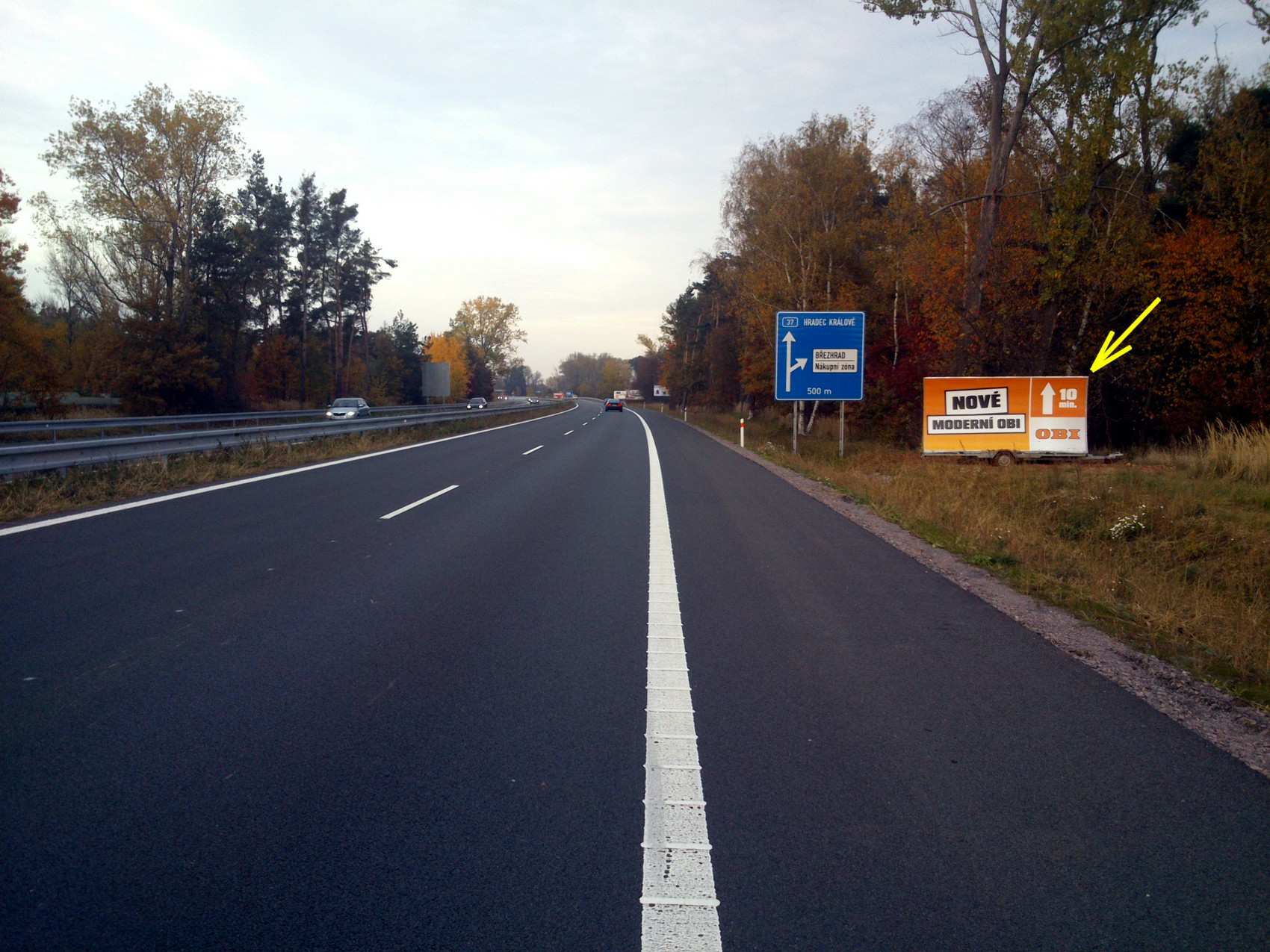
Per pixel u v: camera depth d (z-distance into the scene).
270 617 7.00
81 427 28.53
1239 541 12.34
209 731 4.73
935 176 43.91
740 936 3.01
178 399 45.88
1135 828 3.80
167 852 3.50
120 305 52.53
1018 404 23.20
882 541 11.45
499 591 8.09
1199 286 25.59
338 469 19.00
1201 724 5.06
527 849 3.56
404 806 3.92
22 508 11.88
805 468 22.42
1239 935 3.05
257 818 3.78
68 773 4.19
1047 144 34.22
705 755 4.51
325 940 2.97
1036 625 7.24
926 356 35.53
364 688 5.45
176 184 45.78
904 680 5.74
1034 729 4.93
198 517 11.92
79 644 6.19
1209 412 25.39
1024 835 3.73
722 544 10.89
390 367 86.75
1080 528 13.98
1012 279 30.97
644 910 3.16
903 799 4.04
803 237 41.50
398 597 7.77
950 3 24.98
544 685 5.55
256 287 63.59
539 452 26.12
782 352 25.11
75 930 3.01
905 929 3.07
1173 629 7.33
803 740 4.72
